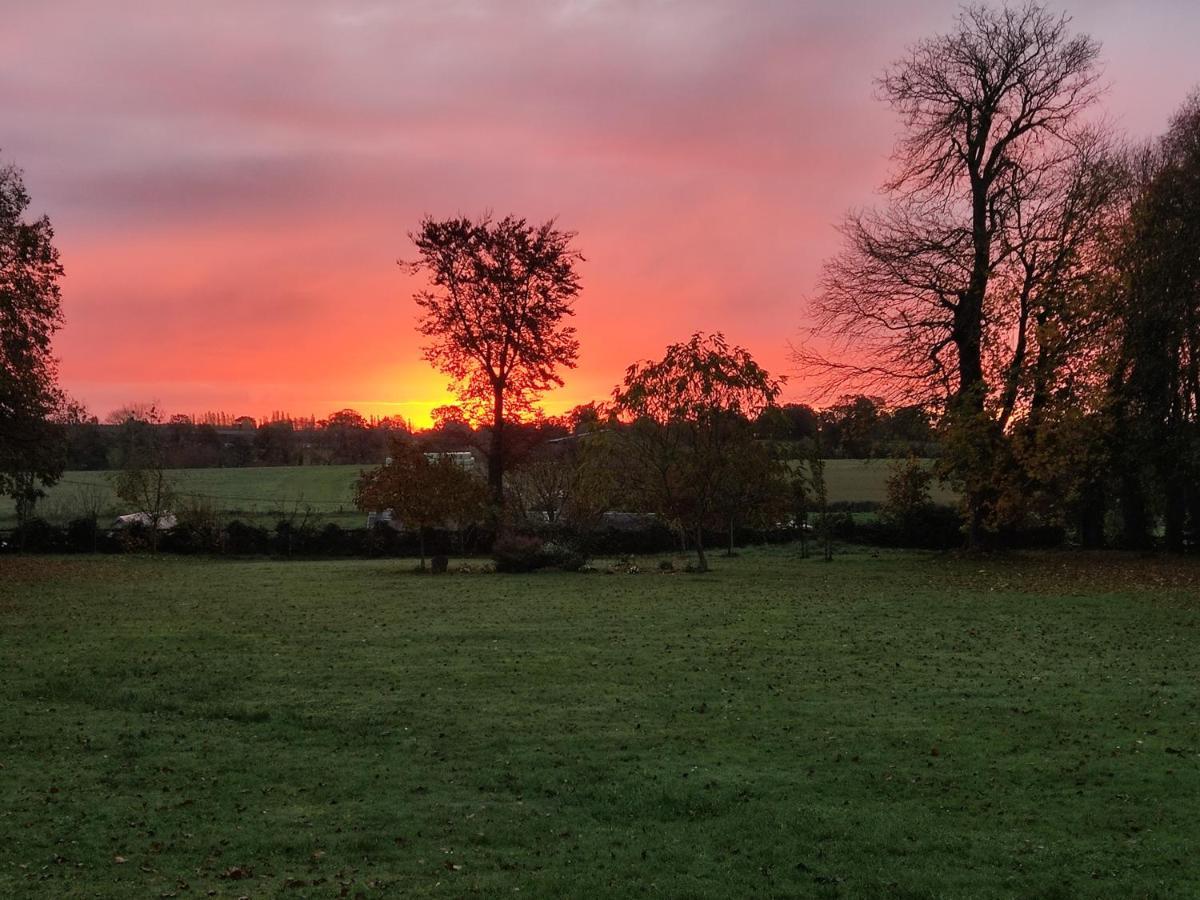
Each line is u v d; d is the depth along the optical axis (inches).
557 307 1893.5
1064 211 1384.1
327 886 270.5
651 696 496.4
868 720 446.6
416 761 390.0
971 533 1501.0
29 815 328.8
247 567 1469.0
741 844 301.3
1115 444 1418.6
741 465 1284.4
